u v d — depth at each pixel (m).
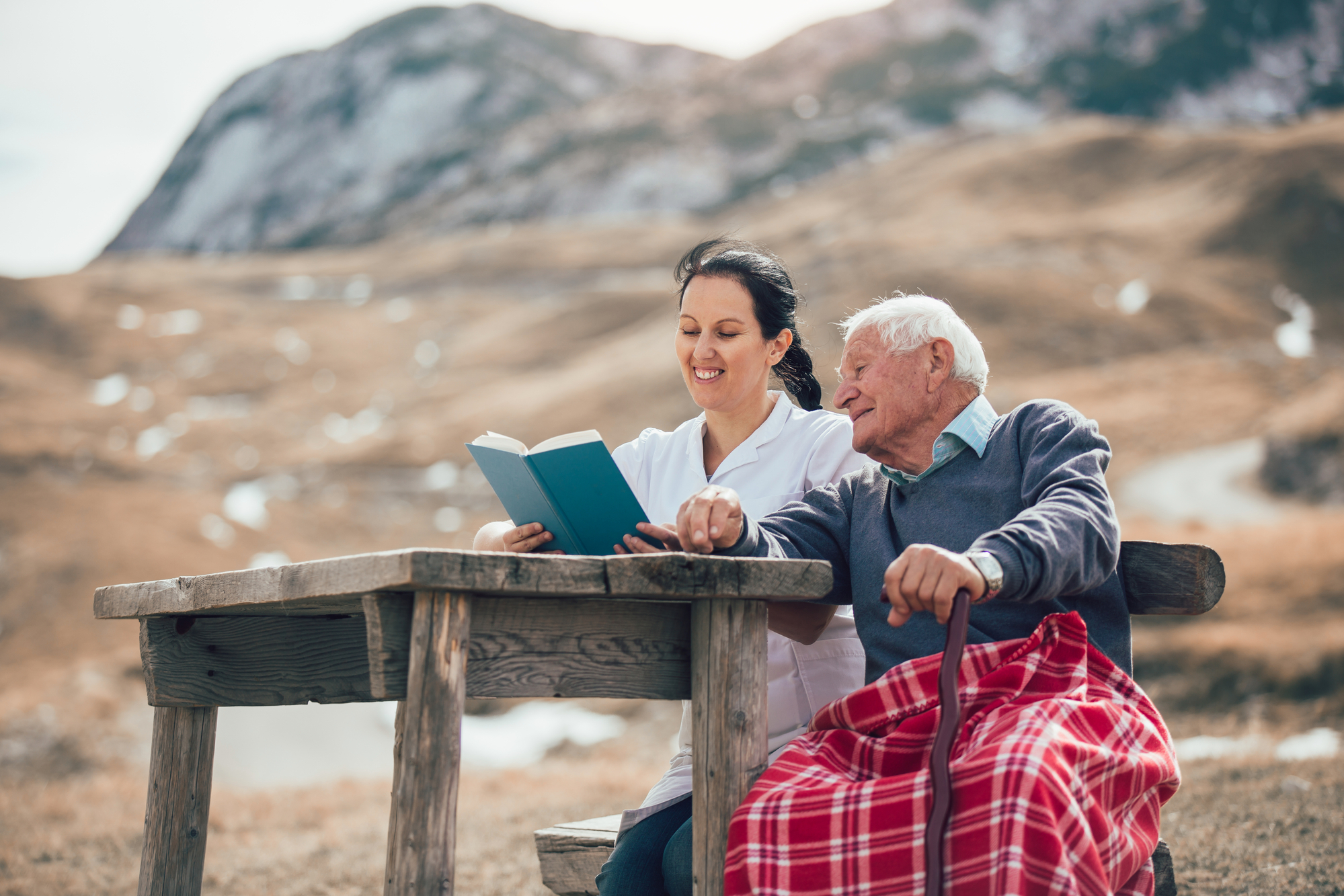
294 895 4.94
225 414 82.31
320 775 20.31
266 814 7.93
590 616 1.94
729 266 2.92
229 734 21.00
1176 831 4.39
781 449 2.89
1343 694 12.42
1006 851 1.64
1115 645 2.21
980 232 94.69
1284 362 67.19
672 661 2.02
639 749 17.97
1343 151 101.12
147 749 20.23
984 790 1.70
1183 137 126.94
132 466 68.56
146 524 54.97
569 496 2.16
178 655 2.52
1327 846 3.83
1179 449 53.50
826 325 64.44
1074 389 63.41
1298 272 85.25
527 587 1.71
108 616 2.64
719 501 2.07
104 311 102.75
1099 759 1.80
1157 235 93.38
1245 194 97.50
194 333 99.00
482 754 19.64
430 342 98.75
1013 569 1.86
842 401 2.50
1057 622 2.03
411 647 1.70
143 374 90.44
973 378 2.44
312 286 123.50
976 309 74.06
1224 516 43.12
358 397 84.88
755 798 1.88
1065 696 1.93
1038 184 117.06
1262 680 13.22
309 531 58.34
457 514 60.41
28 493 58.56
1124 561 2.33
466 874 4.97
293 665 2.53
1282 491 46.16
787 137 186.62
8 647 43.47
